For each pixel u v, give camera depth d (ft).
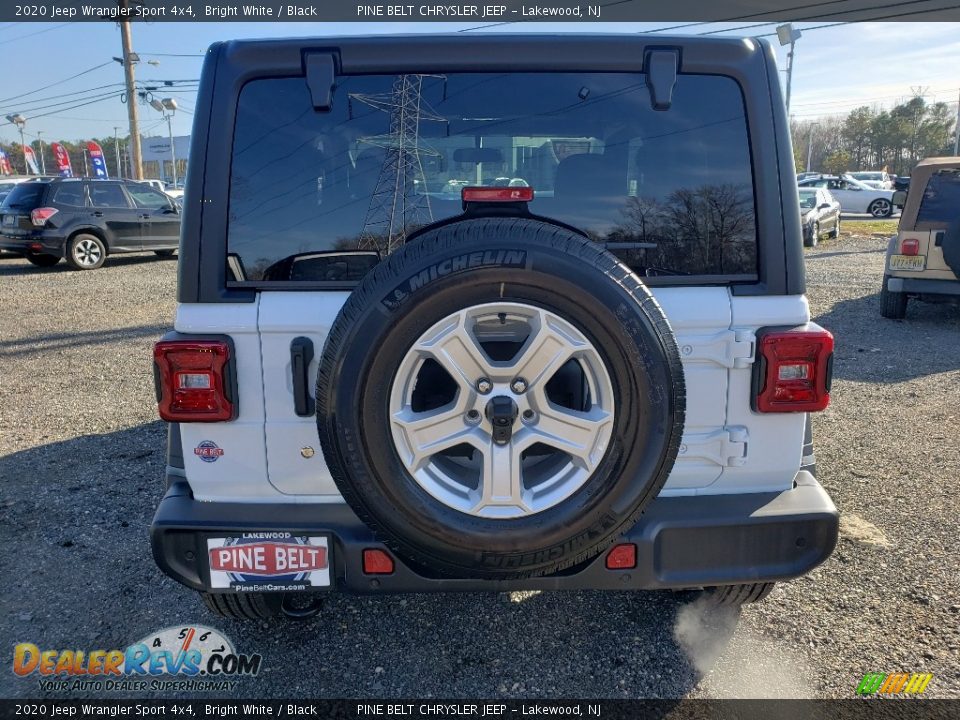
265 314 7.43
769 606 10.21
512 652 9.36
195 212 7.47
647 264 8.05
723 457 7.85
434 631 9.81
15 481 14.73
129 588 10.85
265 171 7.68
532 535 6.84
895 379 21.62
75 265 47.50
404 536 6.92
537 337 6.64
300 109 7.68
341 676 8.94
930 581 10.71
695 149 7.87
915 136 302.25
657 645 9.43
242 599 9.16
